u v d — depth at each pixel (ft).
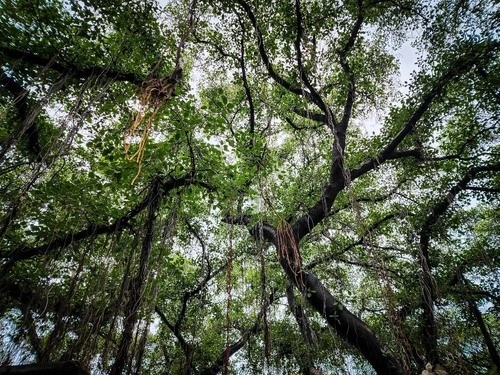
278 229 20.70
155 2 24.11
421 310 27.12
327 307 23.06
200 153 20.74
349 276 33.94
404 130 31.32
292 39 30.68
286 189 33.94
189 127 19.12
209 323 37.68
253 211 30.01
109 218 21.72
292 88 31.96
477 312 29.01
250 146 24.30
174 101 18.28
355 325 21.98
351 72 33.91
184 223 33.40
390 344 25.20
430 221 31.96
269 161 25.84
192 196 22.76
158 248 19.31
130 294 15.80
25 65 21.44
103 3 22.24
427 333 24.44
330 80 35.86
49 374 8.64
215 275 34.96
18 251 20.76
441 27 30.78
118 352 13.66
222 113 20.34
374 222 34.53
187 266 39.11
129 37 23.35
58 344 14.90
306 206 31.96
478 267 32.17
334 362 25.55
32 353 17.13
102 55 23.09
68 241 20.33
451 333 24.03
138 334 15.97
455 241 34.17
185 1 25.12
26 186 18.26
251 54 34.37
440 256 31.50
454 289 28.53
